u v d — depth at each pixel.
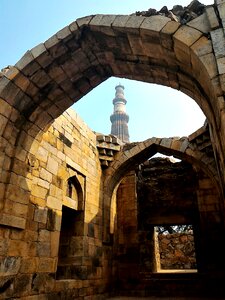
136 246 11.07
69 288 6.46
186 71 4.22
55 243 6.11
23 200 4.99
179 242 16.88
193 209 12.52
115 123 56.56
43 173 6.02
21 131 5.11
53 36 4.67
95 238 8.35
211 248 10.01
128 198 12.01
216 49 3.25
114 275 9.90
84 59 5.05
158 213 13.08
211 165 8.52
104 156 9.75
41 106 5.33
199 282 10.02
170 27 3.74
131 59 4.90
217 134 4.05
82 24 4.47
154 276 11.16
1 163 4.56
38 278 5.32
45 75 4.93
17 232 4.86
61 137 7.06
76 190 7.87
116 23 4.19
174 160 13.65
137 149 9.70
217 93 3.04
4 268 4.42
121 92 62.91
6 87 4.61
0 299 4.25
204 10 3.74
